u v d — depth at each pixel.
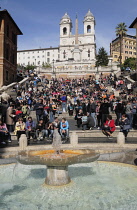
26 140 11.27
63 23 117.56
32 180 6.96
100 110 14.99
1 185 6.50
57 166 6.49
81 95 27.30
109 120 13.33
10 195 5.80
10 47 37.72
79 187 6.29
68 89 35.69
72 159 6.24
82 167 8.22
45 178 6.92
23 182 6.77
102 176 7.19
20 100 22.33
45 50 129.62
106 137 13.79
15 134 12.88
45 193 5.89
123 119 13.44
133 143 11.82
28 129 12.99
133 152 9.38
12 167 8.20
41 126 13.55
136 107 15.57
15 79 40.88
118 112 16.31
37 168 8.33
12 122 13.70
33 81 39.44
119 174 7.32
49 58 129.12
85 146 11.58
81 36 115.75
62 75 60.00
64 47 116.44
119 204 5.21
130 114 14.98
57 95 27.75
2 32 33.88
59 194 5.81
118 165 8.16
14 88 31.09
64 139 13.06
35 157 6.31
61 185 6.38
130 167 7.85
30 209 5.04
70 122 18.84
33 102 22.41
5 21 34.50
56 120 13.58
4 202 5.39
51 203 5.32
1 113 14.98
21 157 6.43
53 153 7.45
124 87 34.19
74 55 100.81
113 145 11.48
